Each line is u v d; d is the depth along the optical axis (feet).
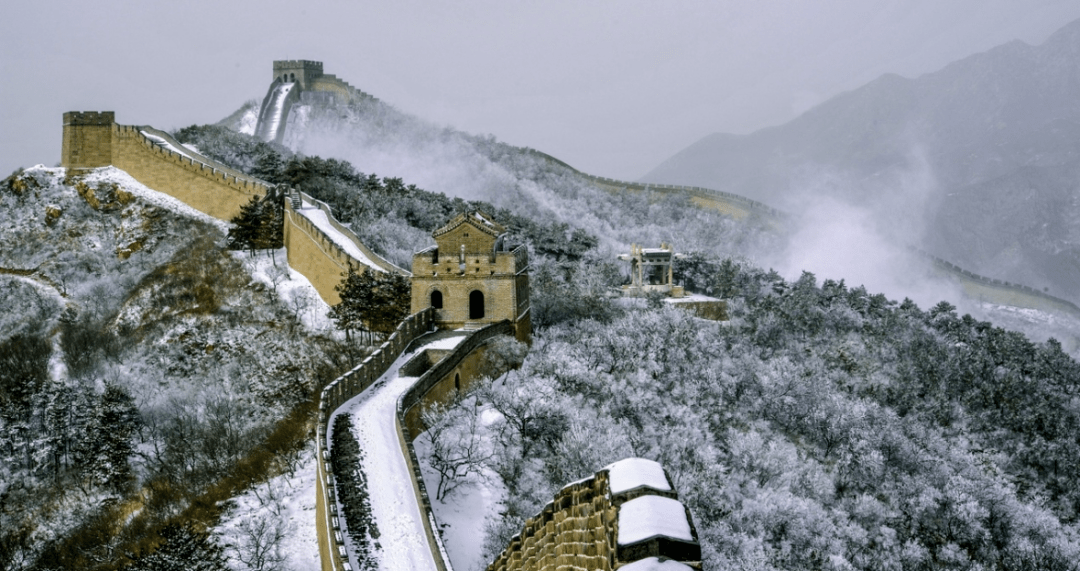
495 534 169.89
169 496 221.25
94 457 247.91
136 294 361.92
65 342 339.36
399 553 142.10
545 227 486.38
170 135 505.25
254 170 480.23
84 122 466.70
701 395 268.41
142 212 424.87
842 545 204.03
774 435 261.03
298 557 172.24
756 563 173.37
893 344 353.51
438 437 203.82
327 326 301.63
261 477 210.79
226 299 339.36
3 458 263.29
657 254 413.18
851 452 254.27
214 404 269.44
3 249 424.05
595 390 250.37
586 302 333.21
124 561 193.57
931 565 208.95
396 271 303.89
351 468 167.73
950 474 255.09
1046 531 231.71
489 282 273.75
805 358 336.90
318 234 329.52
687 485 201.87
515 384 240.53
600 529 48.57
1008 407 309.01
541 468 199.72
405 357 235.61
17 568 219.41
